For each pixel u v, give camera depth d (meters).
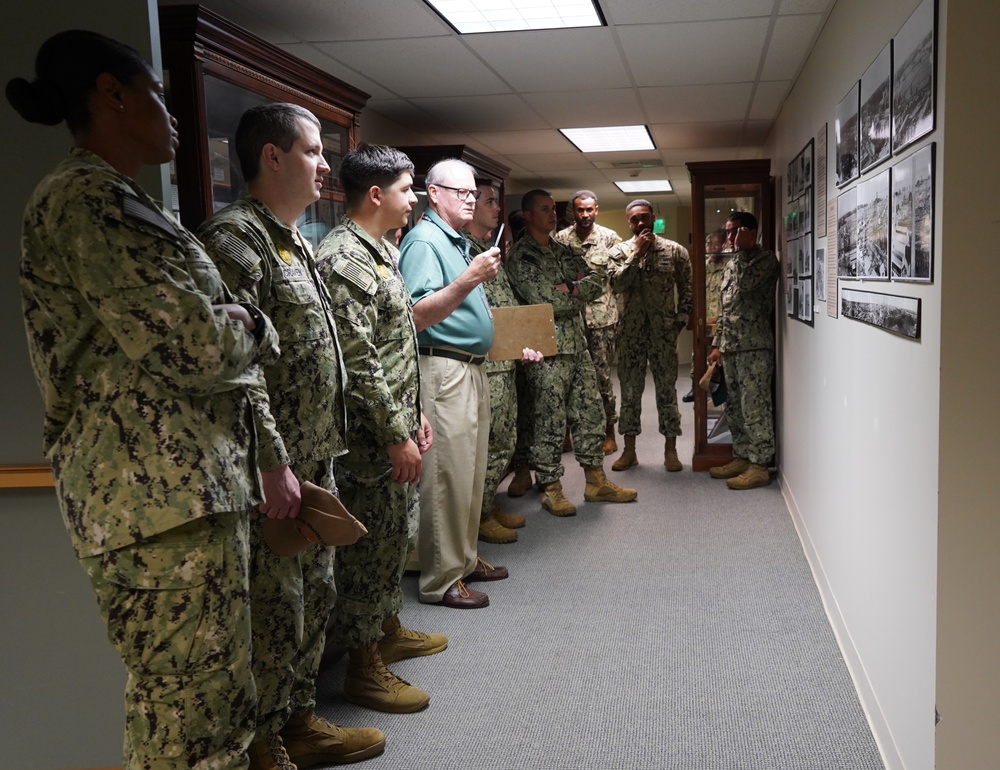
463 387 2.99
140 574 1.30
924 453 1.64
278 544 1.67
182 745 1.35
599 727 2.24
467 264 3.03
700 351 5.17
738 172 5.00
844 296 2.58
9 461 1.82
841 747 2.11
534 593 3.25
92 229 1.23
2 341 1.79
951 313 1.50
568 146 6.27
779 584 3.28
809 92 3.54
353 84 4.07
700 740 2.15
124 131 1.35
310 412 1.82
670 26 3.15
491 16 3.01
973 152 1.46
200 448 1.31
